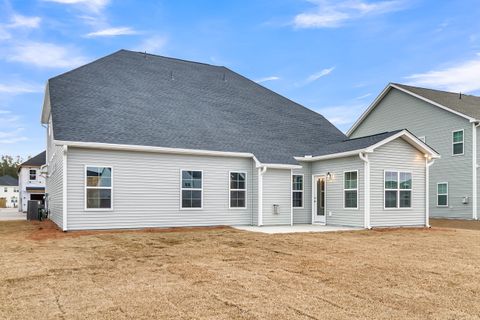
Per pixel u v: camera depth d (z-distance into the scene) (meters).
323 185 17.19
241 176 16.16
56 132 12.84
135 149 13.78
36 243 10.41
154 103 17.69
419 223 16.06
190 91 20.44
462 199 21.23
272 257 8.60
